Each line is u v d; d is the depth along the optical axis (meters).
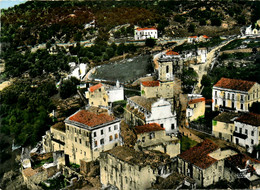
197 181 82.56
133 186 79.50
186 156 87.19
